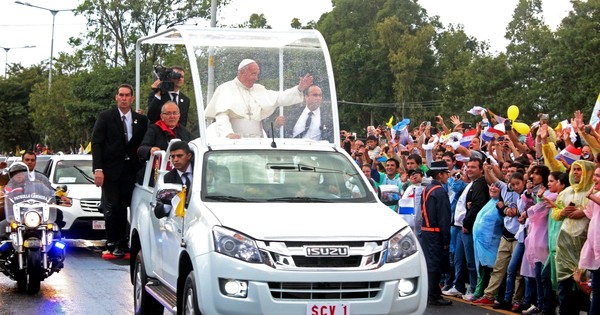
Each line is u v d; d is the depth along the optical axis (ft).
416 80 271.69
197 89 36.37
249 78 37.50
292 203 29.91
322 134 37.65
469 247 44.52
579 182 36.78
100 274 49.83
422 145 58.29
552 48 193.16
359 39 294.87
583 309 40.11
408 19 296.10
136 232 39.27
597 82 173.58
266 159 32.17
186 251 29.37
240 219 27.76
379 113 273.75
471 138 54.65
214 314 26.84
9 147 274.36
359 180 31.94
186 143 34.14
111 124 50.06
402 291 27.20
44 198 43.55
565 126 47.14
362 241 27.07
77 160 68.49
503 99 217.97
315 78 37.91
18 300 41.55
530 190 40.09
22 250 42.57
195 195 30.40
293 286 26.45
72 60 189.78
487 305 42.34
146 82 156.66
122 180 50.78
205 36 37.70
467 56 263.29
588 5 204.03
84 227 62.28
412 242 27.99
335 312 26.37
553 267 37.88
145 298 36.42
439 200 42.29
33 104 203.72
